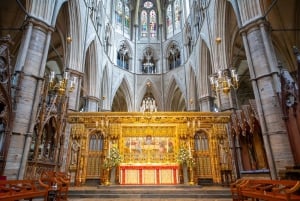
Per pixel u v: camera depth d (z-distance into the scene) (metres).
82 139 14.95
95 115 15.41
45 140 12.64
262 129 11.29
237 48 23.38
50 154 12.89
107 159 13.84
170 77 33.62
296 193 6.22
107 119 15.36
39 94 11.71
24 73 11.37
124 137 15.20
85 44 20.83
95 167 14.70
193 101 28.31
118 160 13.85
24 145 10.56
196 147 15.23
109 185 12.56
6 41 9.89
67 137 14.90
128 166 13.88
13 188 6.48
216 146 14.99
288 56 19.22
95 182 14.34
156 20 39.06
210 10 20.95
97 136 15.38
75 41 19.38
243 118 13.56
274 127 10.79
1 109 10.19
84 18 20.97
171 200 9.40
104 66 27.89
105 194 10.49
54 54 24.42
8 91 9.88
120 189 11.12
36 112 11.38
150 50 36.72
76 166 14.33
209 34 20.81
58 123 13.43
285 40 18.98
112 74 31.11
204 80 23.91
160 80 34.62
